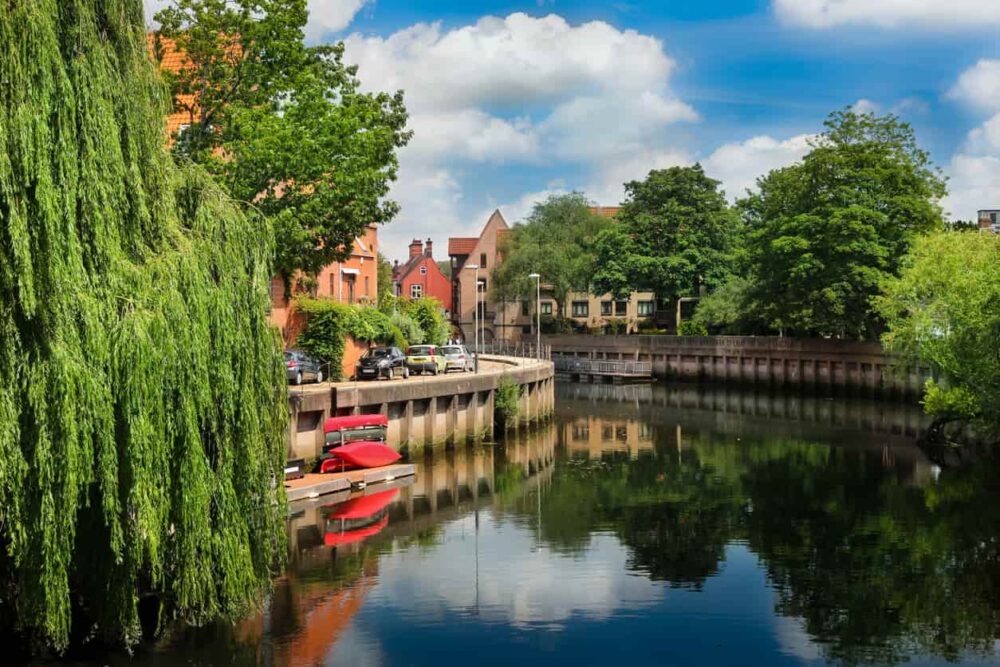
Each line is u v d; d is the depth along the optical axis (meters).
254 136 27.27
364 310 49.28
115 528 11.70
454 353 52.50
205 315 13.02
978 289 35.62
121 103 12.72
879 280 59.19
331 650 15.44
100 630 13.58
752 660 15.45
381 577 19.81
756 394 70.25
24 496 11.23
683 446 41.19
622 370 84.12
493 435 42.28
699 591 19.14
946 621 17.42
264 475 14.51
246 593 13.87
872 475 32.88
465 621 17.11
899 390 60.28
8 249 11.09
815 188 65.00
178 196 14.23
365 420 32.28
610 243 87.62
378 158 31.66
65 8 12.10
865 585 19.62
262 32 29.11
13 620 14.09
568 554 22.00
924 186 62.75
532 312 101.94
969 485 30.72
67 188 11.55
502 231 104.38
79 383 11.32
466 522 25.34
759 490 30.27
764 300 68.25
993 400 35.06
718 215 85.81
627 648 15.93
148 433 11.93
